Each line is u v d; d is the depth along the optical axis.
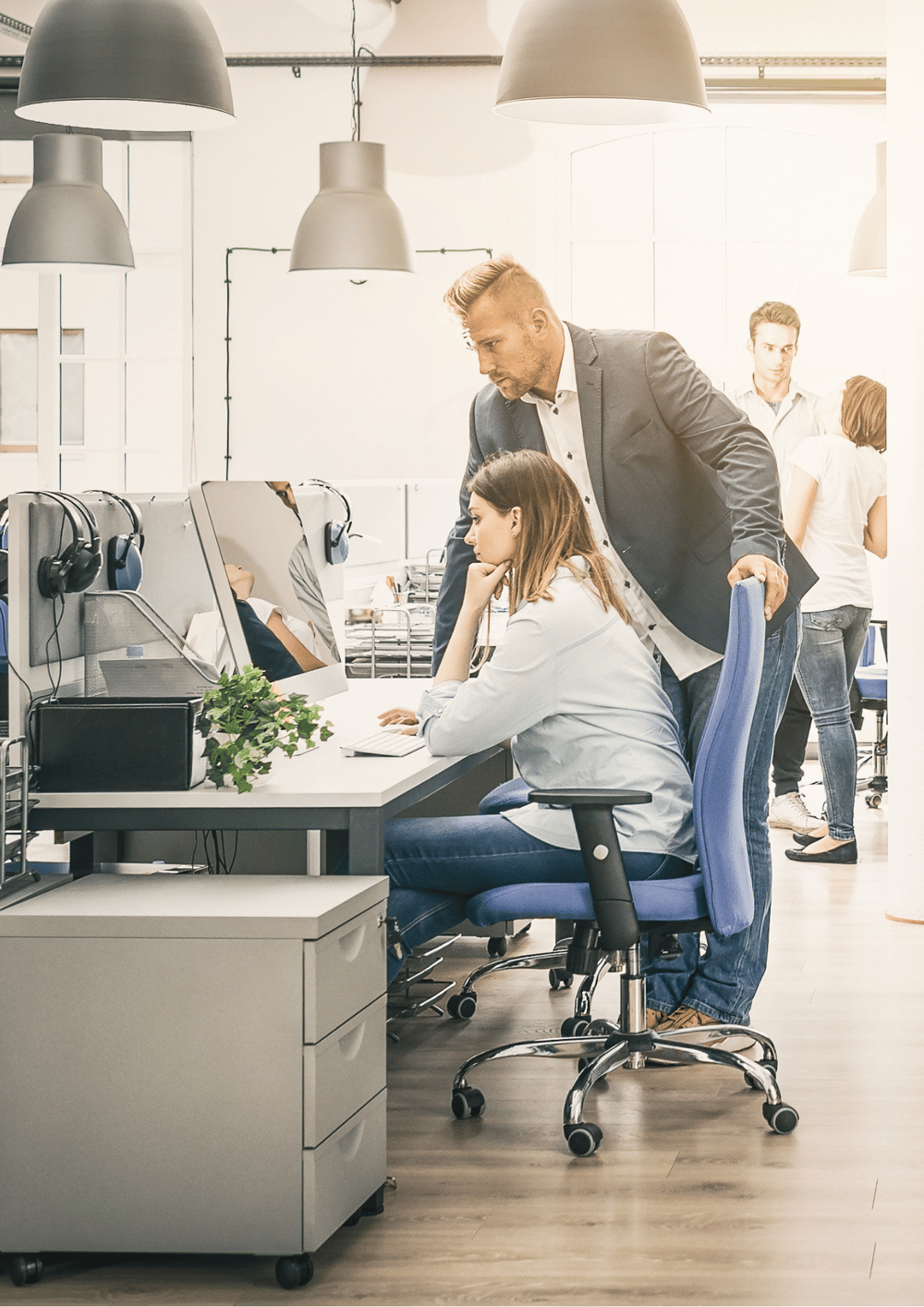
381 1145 2.60
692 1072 3.43
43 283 8.01
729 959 3.52
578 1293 2.29
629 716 3.04
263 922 2.31
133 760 2.71
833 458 5.80
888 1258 2.41
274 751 3.20
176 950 2.33
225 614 3.39
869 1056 3.49
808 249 7.75
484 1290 2.30
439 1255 2.43
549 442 4.96
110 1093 2.35
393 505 7.84
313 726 2.86
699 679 4.32
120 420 8.05
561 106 3.08
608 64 2.79
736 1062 3.05
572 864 3.02
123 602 3.05
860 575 5.86
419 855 3.06
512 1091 3.30
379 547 7.84
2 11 7.73
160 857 3.79
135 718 2.71
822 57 7.56
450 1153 2.91
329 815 2.69
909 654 4.79
